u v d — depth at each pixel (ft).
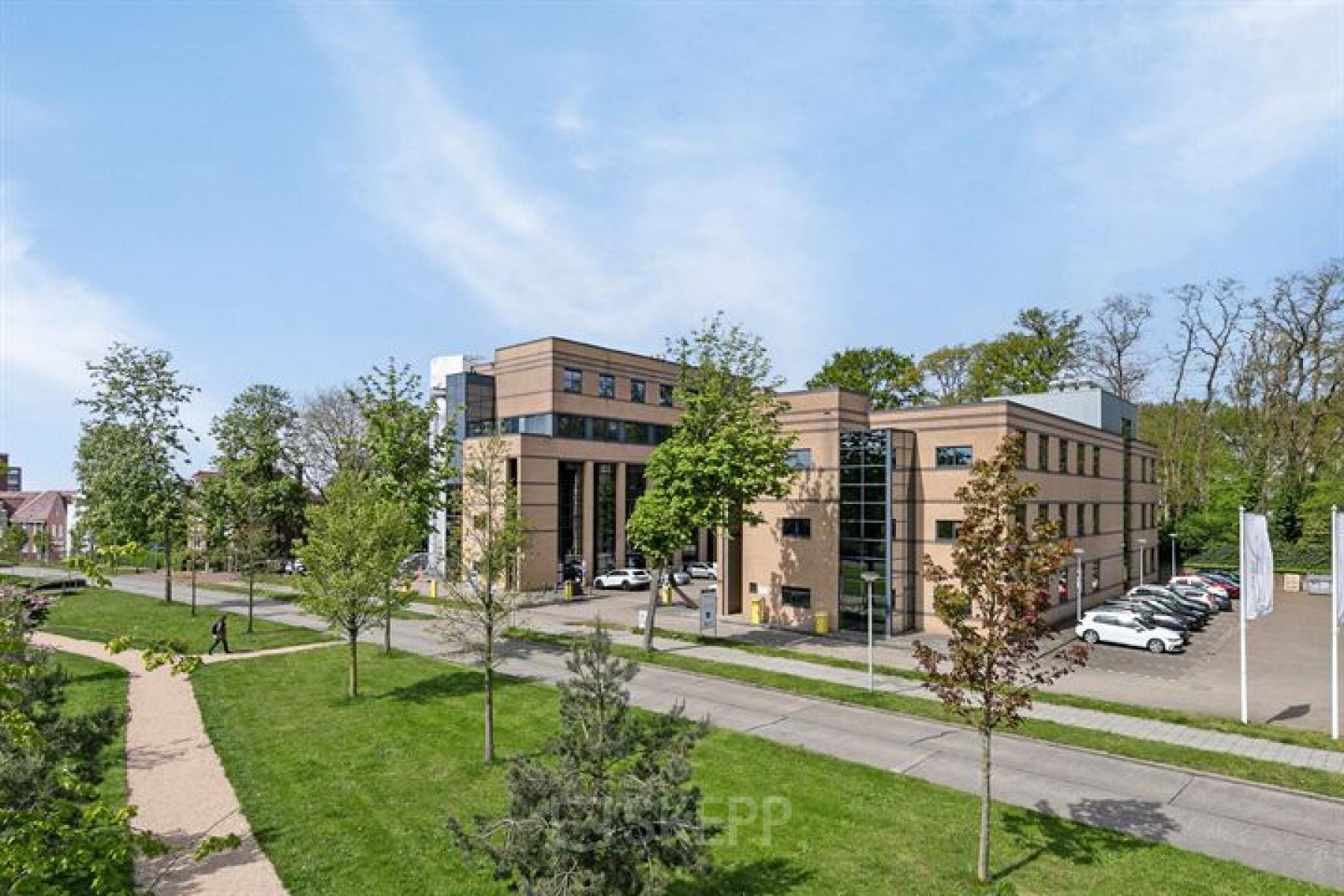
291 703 70.13
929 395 253.85
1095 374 228.84
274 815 45.55
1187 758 56.03
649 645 95.04
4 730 29.94
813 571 115.96
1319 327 193.67
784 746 58.44
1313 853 42.06
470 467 72.74
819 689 75.56
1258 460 205.77
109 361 132.36
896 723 65.46
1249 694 79.10
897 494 111.96
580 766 29.19
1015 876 38.99
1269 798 49.75
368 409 100.89
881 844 42.29
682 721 32.73
